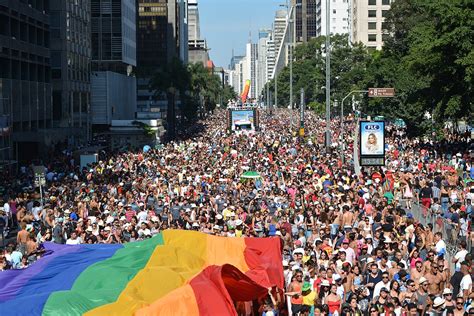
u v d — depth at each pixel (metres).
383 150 65.62
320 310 25.09
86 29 150.25
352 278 28.58
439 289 28.92
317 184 56.41
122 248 21.16
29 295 16.41
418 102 102.31
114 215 42.72
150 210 44.34
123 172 69.12
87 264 18.98
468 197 49.16
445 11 91.56
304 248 33.03
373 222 40.47
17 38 108.19
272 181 59.19
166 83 197.75
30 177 72.44
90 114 153.12
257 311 23.77
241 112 150.50
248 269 21.53
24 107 108.75
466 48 90.81
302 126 124.19
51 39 132.38
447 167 68.81
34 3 117.81
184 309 16.33
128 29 179.62
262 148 100.81
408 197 52.34
